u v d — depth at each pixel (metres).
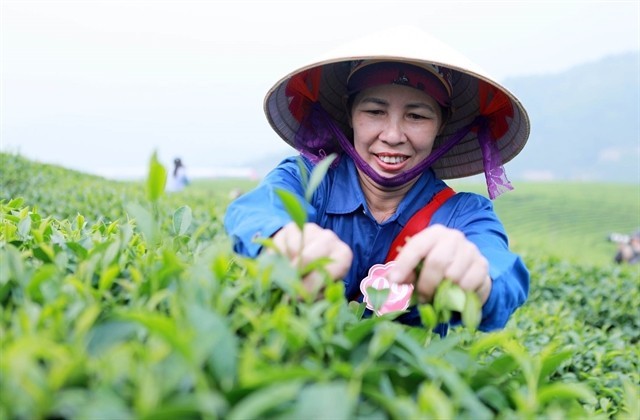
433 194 2.45
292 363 1.08
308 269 1.29
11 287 1.27
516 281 1.80
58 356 0.87
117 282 1.33
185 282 1.20
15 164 9.77
